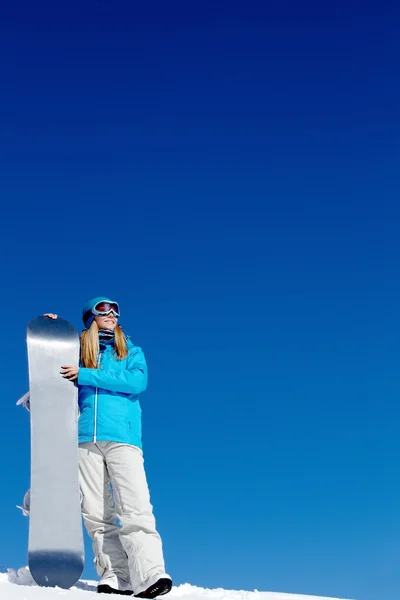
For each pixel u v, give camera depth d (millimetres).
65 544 4305
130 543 4336
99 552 4527
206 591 5004
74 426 4664
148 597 4168
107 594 4090
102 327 5062
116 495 4520
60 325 5000
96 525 4570
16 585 3973
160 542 4387
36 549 4242
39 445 4543
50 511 4371
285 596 5195
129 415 4691
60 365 4832
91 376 4684
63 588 4234
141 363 4871
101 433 4582
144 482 4547
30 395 4676
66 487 4465
